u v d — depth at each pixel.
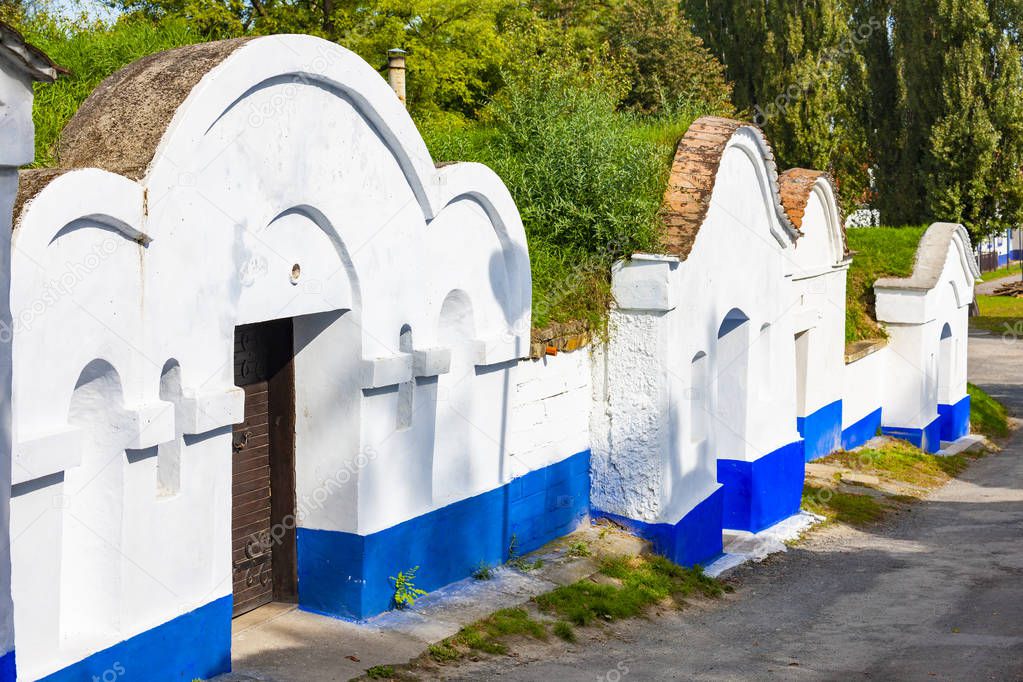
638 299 12.42
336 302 8.89
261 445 9.29
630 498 12.73
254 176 7.81
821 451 20.58
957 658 10.34
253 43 7.63
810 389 19.81
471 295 10.55
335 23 21.50
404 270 9.55
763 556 14.46
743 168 14.38
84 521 6.88
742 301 14.66
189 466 7.42
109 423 6.82
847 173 35.66
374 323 9.20
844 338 21.20
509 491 11.37
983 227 33.78
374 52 21.92
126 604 6.91
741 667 9.80
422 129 14.89
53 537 6.38
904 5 33.12
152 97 7.35
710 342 13.70
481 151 13.32
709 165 13.05
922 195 33.97
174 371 7.28
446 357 9.91
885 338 23.30
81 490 6.88
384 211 9.26
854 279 23.83
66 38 11.85
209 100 7.29
